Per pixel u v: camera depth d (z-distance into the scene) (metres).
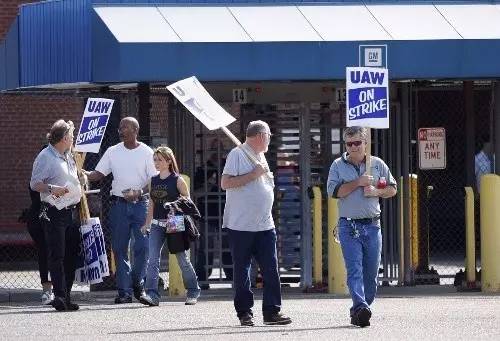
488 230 44.72
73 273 39.97
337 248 45.09
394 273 48.19
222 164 47.72
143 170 41.59
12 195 63.56
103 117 42.31
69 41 46.50
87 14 45.56
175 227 40.22
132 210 41.56
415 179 47.72
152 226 40.50
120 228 41.72
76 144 42.12
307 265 46.94
